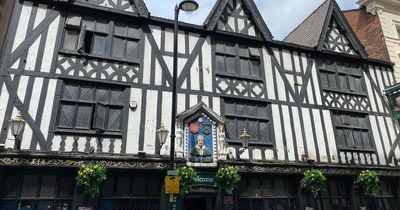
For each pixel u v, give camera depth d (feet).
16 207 22.77
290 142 32.14
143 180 26.66
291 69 35.58
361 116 37.27
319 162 31.99
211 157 28.50
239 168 28.48
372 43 45.85
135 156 25.86
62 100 26.03
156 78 29.53
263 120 32.22
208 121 29.60
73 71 27.09
